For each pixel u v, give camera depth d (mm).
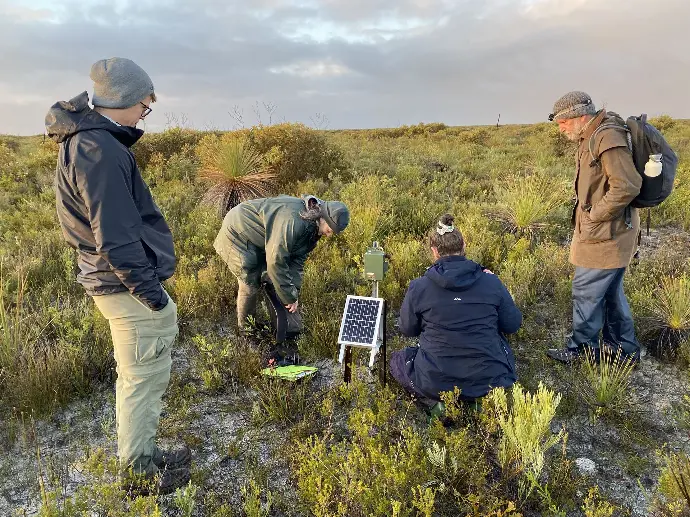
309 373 3426
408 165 10117
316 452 2469
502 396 2605
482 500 2365
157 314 2318
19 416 3096
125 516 2109
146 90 2129
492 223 6445
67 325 3713
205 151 9602
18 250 5574
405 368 3172
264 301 4035
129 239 2020
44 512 2047
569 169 9891
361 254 5352
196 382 3537
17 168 10672
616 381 3145
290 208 3318
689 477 2355
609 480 2699
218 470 2773
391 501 2186
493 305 2971
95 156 1940
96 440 2961
